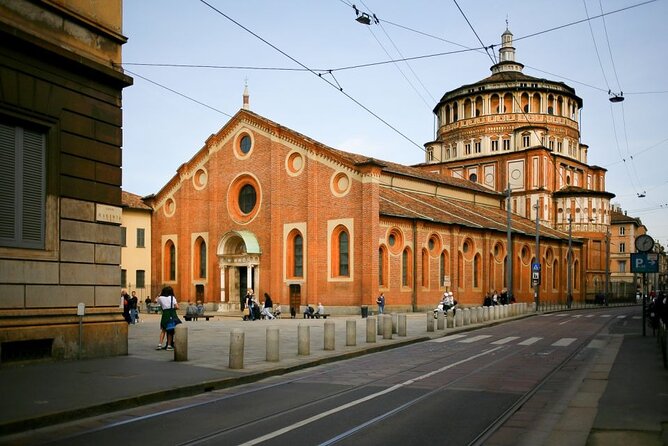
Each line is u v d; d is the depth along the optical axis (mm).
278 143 48406
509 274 44875
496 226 57656
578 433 9164
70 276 15836
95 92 16781
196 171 54406
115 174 17328
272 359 16656
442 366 16734
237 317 44844
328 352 19203
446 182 62438
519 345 22734
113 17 17375
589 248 76750
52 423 9703
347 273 44125
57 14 15703
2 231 14367
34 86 15000
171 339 19406
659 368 15875
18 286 14484
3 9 14312
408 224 46344
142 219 56812
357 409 10914
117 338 17141
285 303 47188
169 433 9148
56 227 15539
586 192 75562
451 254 50406
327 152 45281
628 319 40781
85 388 11938
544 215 72125
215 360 16625
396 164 60812
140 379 13078
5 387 12039
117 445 8492
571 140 77688
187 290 53688
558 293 69250
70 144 16000
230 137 52031
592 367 16281
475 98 77438
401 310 45281
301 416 10320
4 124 14523
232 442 8633
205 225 53375
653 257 25031
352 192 44000
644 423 9711
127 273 55219
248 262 48500
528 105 75750
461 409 10977
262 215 49219
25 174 14938
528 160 72875
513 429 9562
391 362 17750
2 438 8867
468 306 52438
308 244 45719
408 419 10164
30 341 14852
